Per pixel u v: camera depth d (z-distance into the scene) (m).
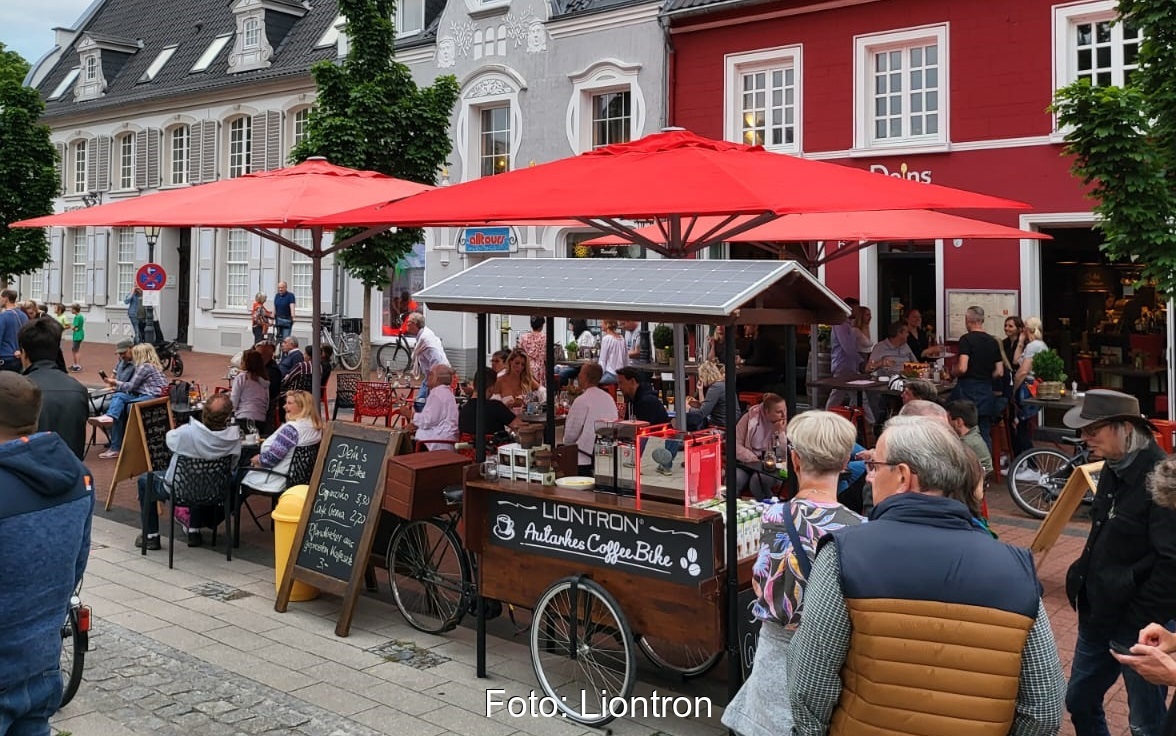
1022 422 12.09
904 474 2.93
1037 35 13.98
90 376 22.61
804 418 3.82
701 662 5.81
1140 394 13.55
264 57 27.02
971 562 2.68
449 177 21.39
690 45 17.55
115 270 31.77
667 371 14.75
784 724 3.69
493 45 20.56
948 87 14.76
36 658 3.29
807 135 16.19
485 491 5.66
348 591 6.49
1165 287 9.03
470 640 6.39
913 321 14.81
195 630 6.55
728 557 4.70
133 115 30.64
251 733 4.98
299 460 8.20
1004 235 9.15
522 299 5.38
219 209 8.12
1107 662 4.17
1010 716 2.67
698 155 6.43
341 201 8.38
